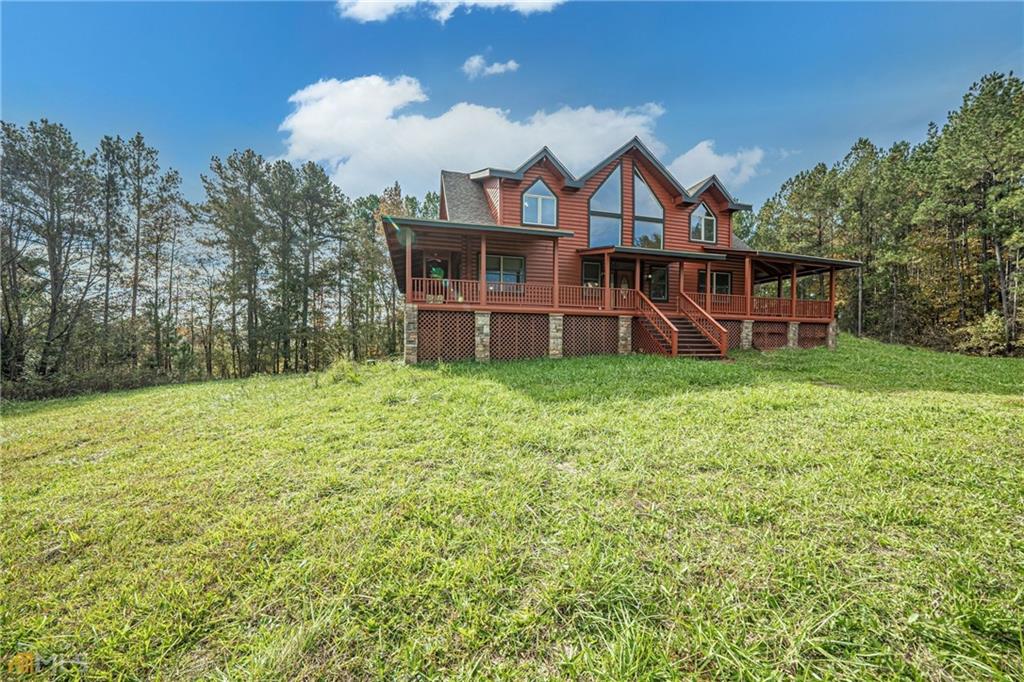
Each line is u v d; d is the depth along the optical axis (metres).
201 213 19.67
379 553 2.64
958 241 22.45
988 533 2.52
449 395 6.94
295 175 20.88
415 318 11.32
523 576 2.36
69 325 16.44
